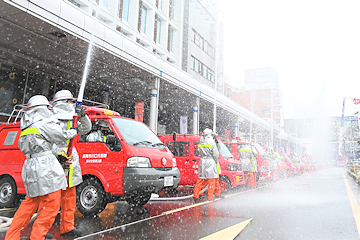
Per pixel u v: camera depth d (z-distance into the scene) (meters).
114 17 15.83
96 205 4.40
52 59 11.20
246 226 3.81
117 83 14.26
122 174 4.38
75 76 13.21
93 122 5.04
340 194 7.53
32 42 9.48
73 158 3.57
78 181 3.56
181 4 24.28
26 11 7.07
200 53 27.83
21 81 12.15
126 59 10.73
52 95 13.37
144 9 19.97
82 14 8.67
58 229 3.74
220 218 4.31
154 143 5.34
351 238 3.28
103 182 4.39
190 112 22.81
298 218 4.36
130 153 4.48
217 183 6.49
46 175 2.87
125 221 4.12
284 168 15.03
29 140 2.89
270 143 35.28
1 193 5.23
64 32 8.31
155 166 4.73
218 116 24.58
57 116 3.10
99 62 11.12
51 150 3.03
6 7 6.91
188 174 7.68
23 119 3.00
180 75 14.62
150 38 19.69
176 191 8.21
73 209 3.47
